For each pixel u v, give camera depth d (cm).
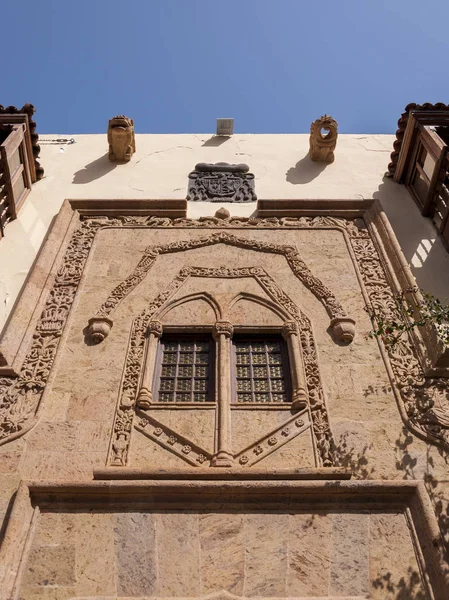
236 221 799
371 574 405
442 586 390
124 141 979
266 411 529
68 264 718
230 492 444
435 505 450
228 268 702
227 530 427
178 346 610
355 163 984
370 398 541
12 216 807
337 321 615
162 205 820
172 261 716
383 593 395
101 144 1049
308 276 683
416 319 619
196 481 448
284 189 903
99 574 404
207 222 796
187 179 931
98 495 445
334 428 513
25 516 432
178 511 438
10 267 725
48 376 561
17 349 584
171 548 418
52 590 396
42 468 480
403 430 512
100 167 967
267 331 618
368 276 696
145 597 393
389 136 1083
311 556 414
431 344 579
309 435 508
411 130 901
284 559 412
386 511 441
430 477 473
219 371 566
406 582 400
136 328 617
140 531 426
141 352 590
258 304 652
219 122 1090
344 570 407
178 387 566
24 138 882
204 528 428
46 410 529
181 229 778
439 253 766
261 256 724
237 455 491
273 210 812
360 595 394
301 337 606
